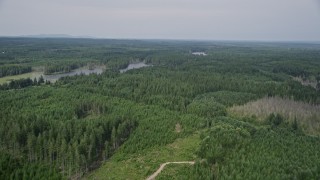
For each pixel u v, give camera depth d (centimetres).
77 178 8588
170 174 8200
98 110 13425
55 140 9700
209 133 10325
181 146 10050
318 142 10156
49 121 11094
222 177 7388
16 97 14712
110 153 9962
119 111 13012
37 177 7875
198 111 13162
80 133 10031
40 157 9094
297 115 13525
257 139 9781
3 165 8312
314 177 7506
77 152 8775
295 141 9988
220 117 12388
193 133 11044
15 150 9544
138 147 10044
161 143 10212
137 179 8369
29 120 11006
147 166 8969
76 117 12331
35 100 14438
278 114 12838
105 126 10744
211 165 8381
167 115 12462
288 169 7775
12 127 10012
